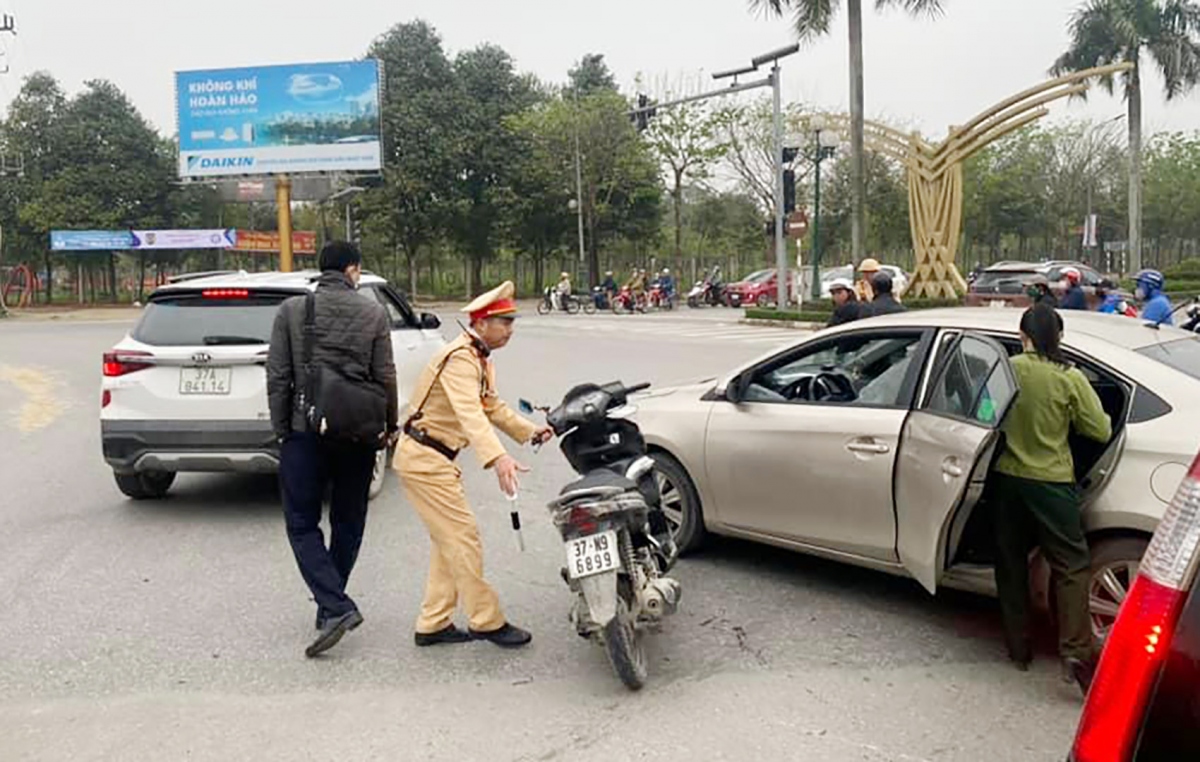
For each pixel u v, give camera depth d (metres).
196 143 38.38
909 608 5.18
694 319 31.17
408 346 8.59
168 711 4.13
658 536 4.79
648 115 26.02
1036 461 4.10
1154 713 1.93
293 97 38.00
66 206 47.44
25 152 49.03
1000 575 4.33
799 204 47.31
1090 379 4.51
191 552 6.38
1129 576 4.16
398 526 6.95
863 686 4.27
